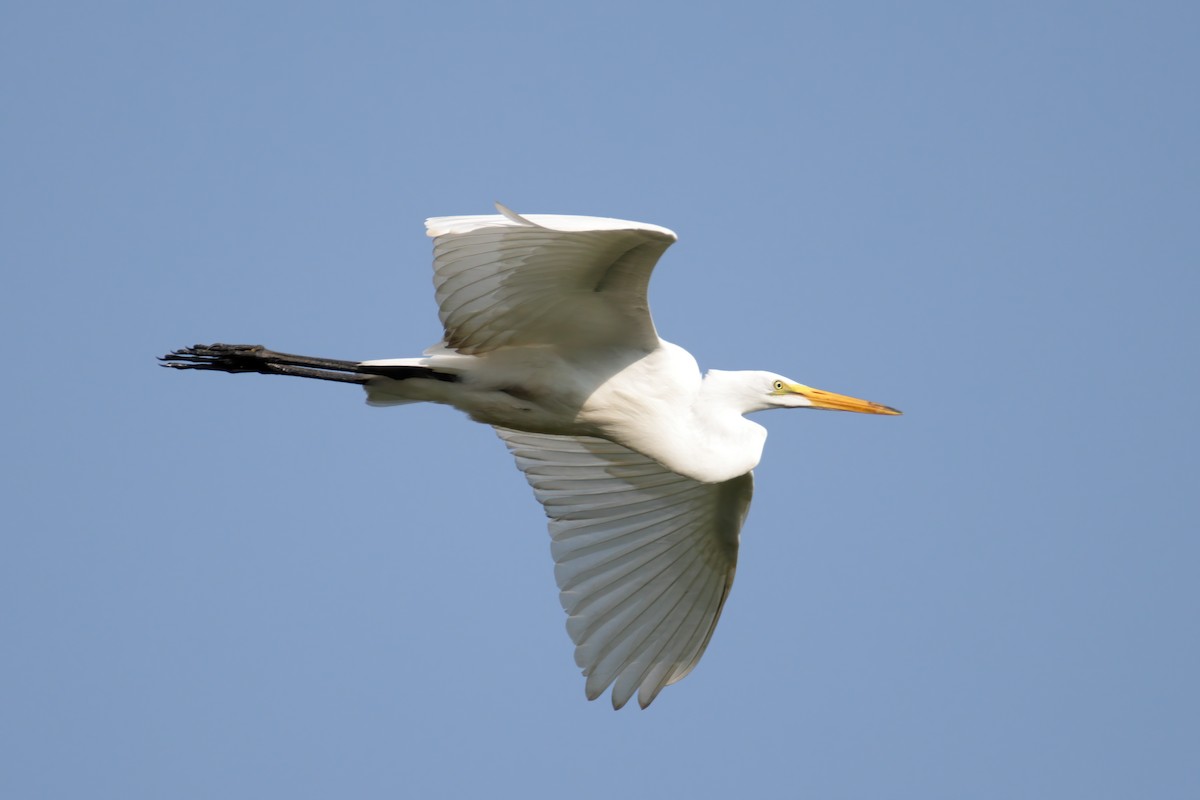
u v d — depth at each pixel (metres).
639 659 13.48
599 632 13.45
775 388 12.60
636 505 13.59
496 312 11.05
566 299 11.09
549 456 13.73
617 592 13.57
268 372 12.24
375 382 12.23
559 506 13.72
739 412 12.53
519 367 11.84
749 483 12.91
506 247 10.11
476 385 11.99
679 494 13.38
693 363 12.32
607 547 13.62
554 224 9.74
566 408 12.07
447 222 9.82
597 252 10.36
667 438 12.09
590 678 13.34
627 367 11.94
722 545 13.41
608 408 12.03
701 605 13.57
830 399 12.70
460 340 11.32
